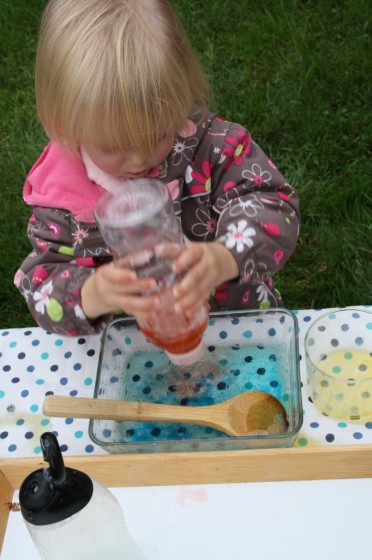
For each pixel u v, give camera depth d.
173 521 0.95
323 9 3.10
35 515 0.71
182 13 3.21
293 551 0.90
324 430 1.03
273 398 1.06
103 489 0.78
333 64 2.87
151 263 0.87
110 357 1.14
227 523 0.94
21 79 3.17
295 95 2.78
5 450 1.09
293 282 2.24
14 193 2.66
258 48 3.03
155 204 0.86
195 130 1.33
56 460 0.71
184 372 1.15
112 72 1.04
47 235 1.32
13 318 2.28
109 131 1.08
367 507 0.93
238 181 1.34
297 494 0.96
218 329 1.18
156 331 0.90
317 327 1.09
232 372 1.14
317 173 2.53
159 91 1.06
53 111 1.14
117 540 0.79
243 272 1.16
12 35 3.33
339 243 2.28
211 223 1.39
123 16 1.08
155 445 0.99
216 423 1.03
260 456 0.95
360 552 0.89
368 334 1.12
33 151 2.82
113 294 0.92
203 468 0.97
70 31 1.08
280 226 1.24
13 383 1.19
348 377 1.08
